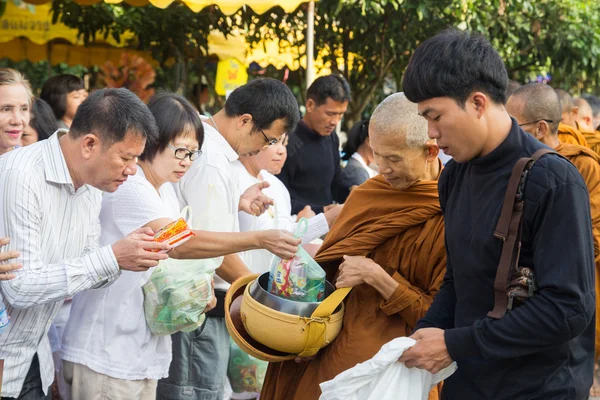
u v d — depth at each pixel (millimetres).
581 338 2125
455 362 2174
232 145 3342
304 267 2592
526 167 1974
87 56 9281
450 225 2188
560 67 8703
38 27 8477
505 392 2092
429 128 2047
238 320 2736
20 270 2307
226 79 8148
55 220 2451
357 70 8438
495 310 2002
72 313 2885
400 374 2168
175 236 2479
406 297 2584
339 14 7746
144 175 2891
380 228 2656
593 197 3674
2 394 2451
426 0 7281
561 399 2074
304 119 5023
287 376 2910
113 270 2393
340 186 5305
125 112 2346
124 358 2812
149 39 8406
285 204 3943
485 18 7848
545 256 1930
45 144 2436
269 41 8594
